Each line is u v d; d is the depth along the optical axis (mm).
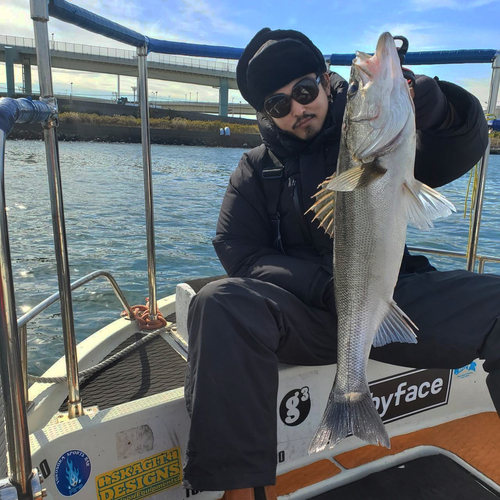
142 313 2750
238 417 1396
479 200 2342
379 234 1505
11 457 995
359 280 1544
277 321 1598
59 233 1479
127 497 1622
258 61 1763
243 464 1385
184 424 1690
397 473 1778
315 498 1655
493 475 1759
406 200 1495
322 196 1707
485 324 1708
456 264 6336
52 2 1621
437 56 2385
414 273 1973
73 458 1520
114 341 2508
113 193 14453
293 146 1891
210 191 15562
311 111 1805
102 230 9555
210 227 10156
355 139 1479
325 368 1863
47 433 1507
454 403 2139
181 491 1694
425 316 1746
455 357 1740
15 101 1068
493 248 7219
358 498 1658
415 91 1545
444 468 1801
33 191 13977
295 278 1759
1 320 925
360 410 1514
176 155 31703
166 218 10977
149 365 2207
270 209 1995
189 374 1505
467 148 1712
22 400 982
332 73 2016
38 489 1035
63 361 2322
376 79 1431
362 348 1562
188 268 7301
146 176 2453
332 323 1754
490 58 2311
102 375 2113
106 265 7328
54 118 1400
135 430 1612
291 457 1828
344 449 1903
